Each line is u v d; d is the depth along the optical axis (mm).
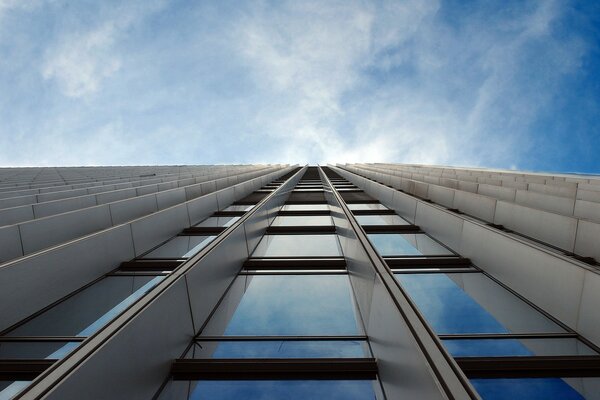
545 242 8109
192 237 10250
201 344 4770
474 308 5547
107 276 6848
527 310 5395
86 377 2752
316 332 4977
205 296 5328
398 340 3539
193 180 22719
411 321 3479
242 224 7879
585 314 4441
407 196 11883
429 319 5191
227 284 6418
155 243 8914
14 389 3674
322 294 6289
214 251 5879
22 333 4727
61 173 30672
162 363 3887
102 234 6875
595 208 9500
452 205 13008
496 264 6391
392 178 21375
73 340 4473
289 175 41562
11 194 14094
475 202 11320
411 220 11109
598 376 3807
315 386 3980
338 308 5750
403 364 3320
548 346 4477
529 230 8680
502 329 4918
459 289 6227
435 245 8852
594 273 4359
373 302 4754
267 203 11086
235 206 15906
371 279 5039
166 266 7332
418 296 5969
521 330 4949
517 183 17062
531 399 3625
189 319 4691
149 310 3727
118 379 3117
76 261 6117
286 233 10367
